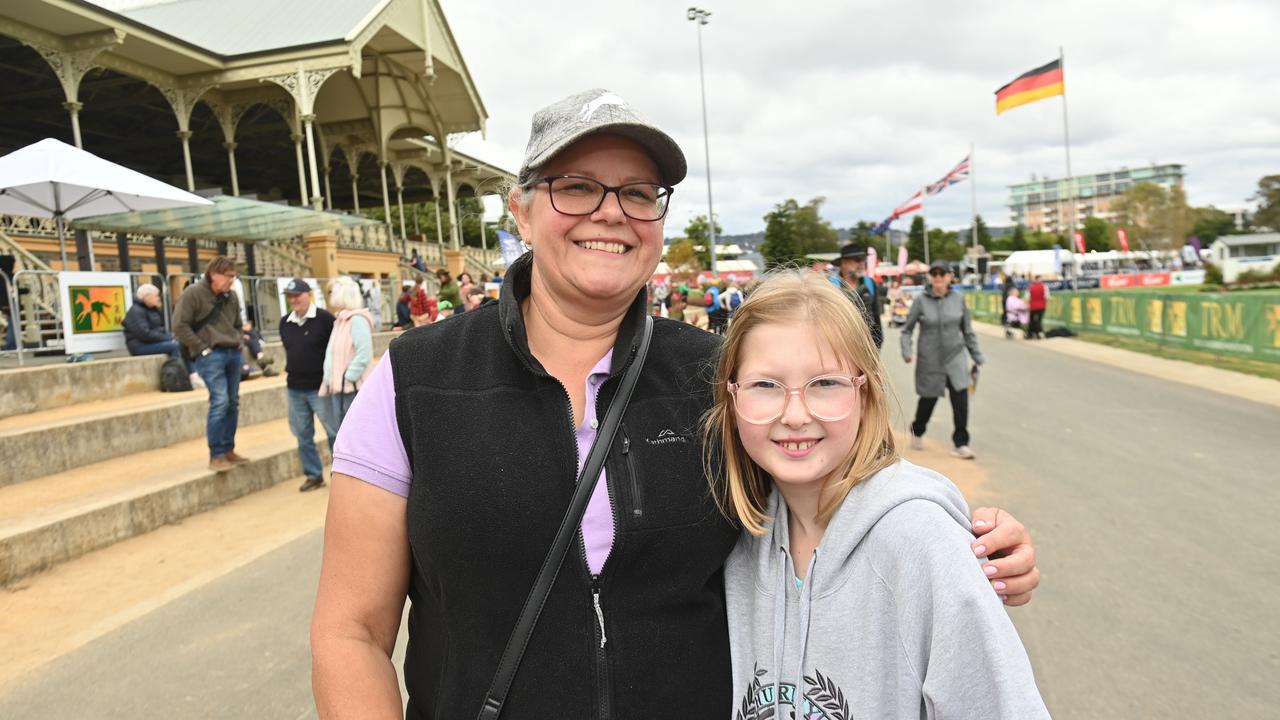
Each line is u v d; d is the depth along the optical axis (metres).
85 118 22.31
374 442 1.34
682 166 1.41
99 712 3.30
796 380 1.37
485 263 34.25
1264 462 7.02
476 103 24.81
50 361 9.62
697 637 1.39
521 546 1.30
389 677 1.31
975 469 7.04
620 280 1.39
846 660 1.32
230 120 19.84
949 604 1.19
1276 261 44.81
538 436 1.34
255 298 13.23
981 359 7.60
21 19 13.91
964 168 37.41
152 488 6.11
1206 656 3.45
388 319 19.25
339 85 22.62
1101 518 5.47
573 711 1.29
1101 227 106.50
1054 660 3.45
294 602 4.46
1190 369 13.71
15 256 11.02
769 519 1.46
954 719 1.18
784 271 1.57
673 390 1.46
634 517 1.33
